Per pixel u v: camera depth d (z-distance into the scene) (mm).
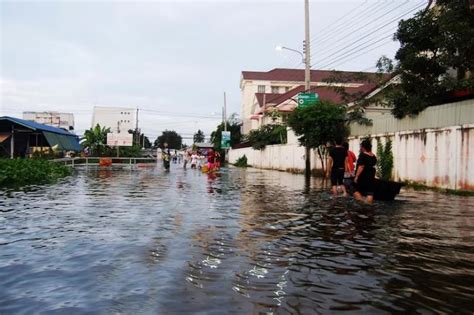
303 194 13312
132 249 5672
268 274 4570
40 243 6059
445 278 4449
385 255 5406
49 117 71062
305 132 24828
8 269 4758
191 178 22406
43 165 22562
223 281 4312
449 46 16000
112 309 3559
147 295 3896
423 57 17828
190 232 6883
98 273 4582
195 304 3674
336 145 12891
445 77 17047
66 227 7336
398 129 18516
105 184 17516
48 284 4223
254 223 7762
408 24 18000
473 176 13430
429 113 16422
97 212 9188
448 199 11773
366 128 21547
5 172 17500
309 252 5555
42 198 11961
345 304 3697
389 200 11297
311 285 4211
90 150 48094
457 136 14203
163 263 4977
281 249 5711
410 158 17047
